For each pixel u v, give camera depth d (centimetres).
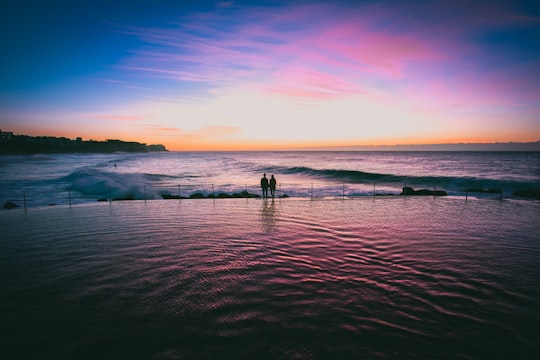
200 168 5703
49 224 1047
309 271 607
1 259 681
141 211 1319
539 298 496
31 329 405
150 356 348
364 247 766
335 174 4028
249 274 592
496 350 365
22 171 4703
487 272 604
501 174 3934
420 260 671
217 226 1005
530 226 1006
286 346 367
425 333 397
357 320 427
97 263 653
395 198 1798
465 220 1104
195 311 451
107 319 429
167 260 673
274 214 1230
